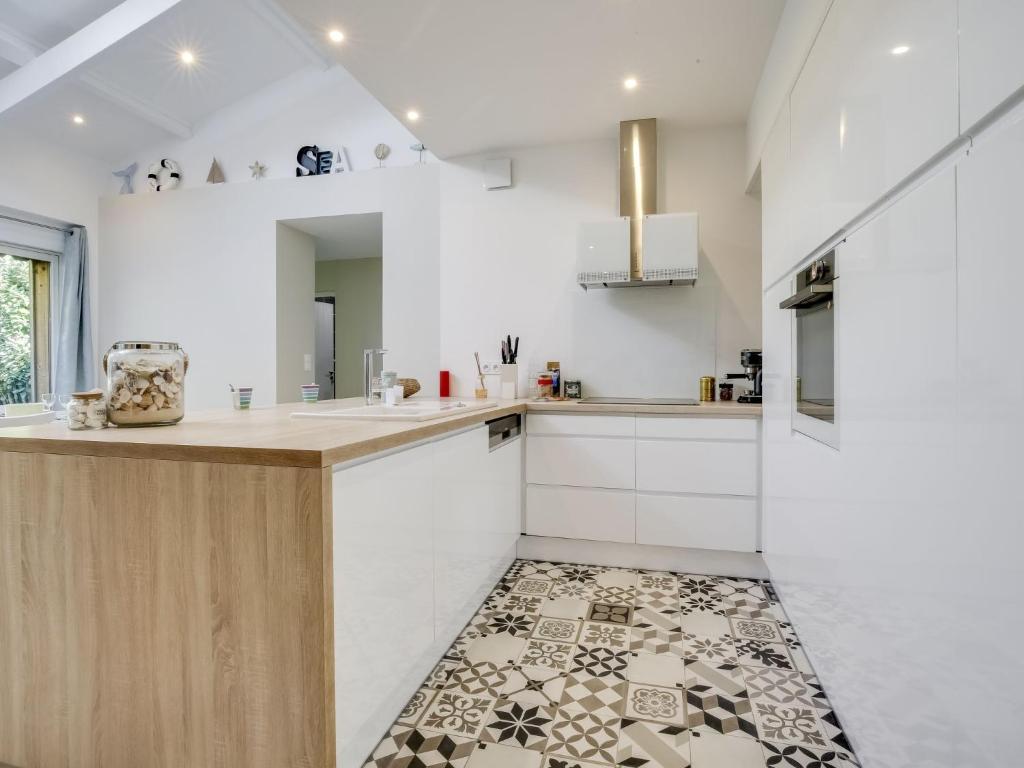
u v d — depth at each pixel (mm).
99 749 1268
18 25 3553
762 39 2492
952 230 912
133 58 3992
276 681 1138
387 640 1433
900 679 1128
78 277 4785
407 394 3408
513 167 3688
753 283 3322
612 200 3533
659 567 2945
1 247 4527
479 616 2340
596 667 1922
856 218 1377
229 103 4715
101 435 1331
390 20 2371
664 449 2869
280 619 1129
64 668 1286
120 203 4871
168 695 1211
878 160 1229
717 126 3361
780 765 1421
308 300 4957
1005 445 770
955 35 898
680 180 3406
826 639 1657
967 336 864
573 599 2533
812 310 1785
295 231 4781
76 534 1259
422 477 1674
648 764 1435
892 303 1154
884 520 1192
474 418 2146
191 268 4688
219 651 1171
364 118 4422
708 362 3383
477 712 1665
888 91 1176
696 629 2219
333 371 6930
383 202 4176
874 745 1287
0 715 1340
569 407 2979
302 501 1105
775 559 2430
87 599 1259
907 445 1081
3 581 1316
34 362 4836
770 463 2514
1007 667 772
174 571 1193
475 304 3762
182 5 3193
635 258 3316
